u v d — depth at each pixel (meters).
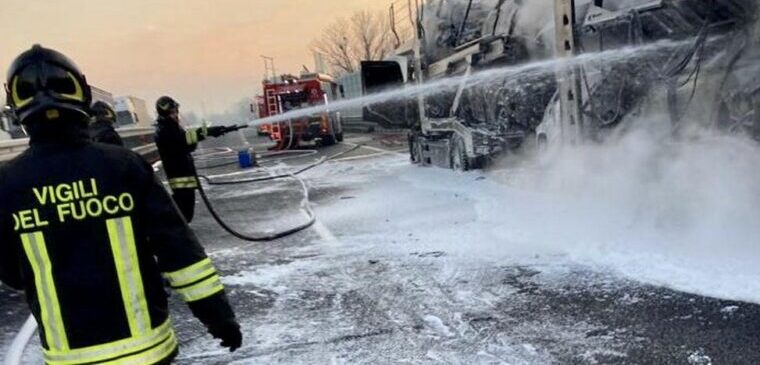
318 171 15.48
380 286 5.17
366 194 10.58
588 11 7.70
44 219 1.83
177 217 1.98
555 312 4.27
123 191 1.88
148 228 1.93
